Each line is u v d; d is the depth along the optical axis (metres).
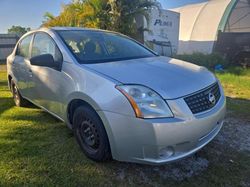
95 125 2.63
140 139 2.27
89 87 2.59
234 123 3.96
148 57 3.48
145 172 2.65
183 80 2.55
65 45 3.19
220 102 2.79
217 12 14.65
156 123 2.21
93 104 2.52
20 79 4.35
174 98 2.31
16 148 3.16
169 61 3.28
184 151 2.38
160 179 2.54
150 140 2.24
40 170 2.69
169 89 2.36
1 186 2.44
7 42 18.77
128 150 2.37
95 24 10.84
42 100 3.70
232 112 4.48
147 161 2.32
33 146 3.22
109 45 3.53
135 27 11.47
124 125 2.32
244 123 3.96
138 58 3.35
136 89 2.33
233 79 7.67
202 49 14.33
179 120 2.26
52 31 3.53
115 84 2.41
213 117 2.52
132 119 2.27
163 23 13.15
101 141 2.61
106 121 2.42
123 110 2.30
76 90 2.74
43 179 2.54
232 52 11.58
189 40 15.66
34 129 3.76
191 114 2.33
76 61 2.96
